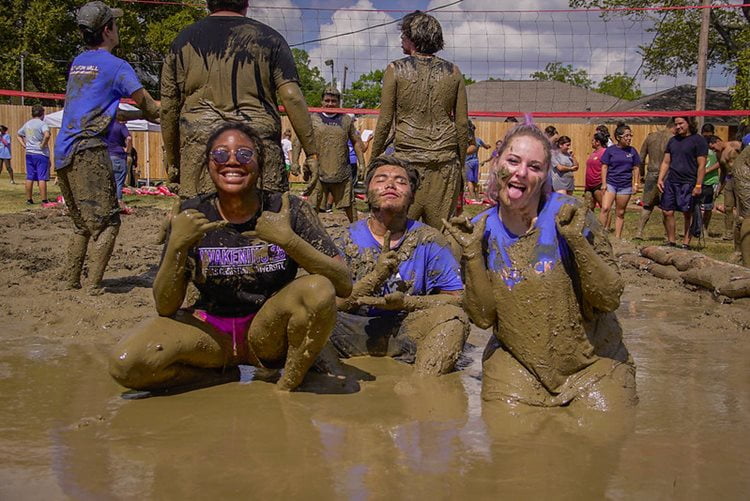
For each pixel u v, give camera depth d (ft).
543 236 12.04
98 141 19.22
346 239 16.02
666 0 86.99
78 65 19.42
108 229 19.63
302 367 12.14
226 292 12.66
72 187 19.34
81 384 12.51
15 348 14.83
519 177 11.75
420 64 20.62
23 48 105.19
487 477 8.76
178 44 16.35
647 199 37.91
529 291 11.90
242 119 16.02
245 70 16.03
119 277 22.36
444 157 20.86
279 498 8.16
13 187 61.57
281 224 11.97
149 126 65.98
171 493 8.27
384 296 15.03
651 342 16.11
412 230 15.93
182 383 12.46
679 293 22.43
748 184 25.91
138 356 11.59
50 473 8.79
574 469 9.02
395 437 10.12
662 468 9.08
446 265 15.76
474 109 97.25
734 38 88.22
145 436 10.06
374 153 21.43
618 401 11.50
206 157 12.30
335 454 9.46
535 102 96.73
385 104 20.81
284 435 10.15
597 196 41.39
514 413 11.27
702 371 13.69
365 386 12.76
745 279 20.36
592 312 12.03
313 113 36.99
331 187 37.37
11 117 82.07
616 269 12.17
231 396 12.00
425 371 13.58
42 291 19.80
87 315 17.24
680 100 91.45
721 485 8.59
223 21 16.26
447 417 11.05
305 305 11.70
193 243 11.67
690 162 33.71
